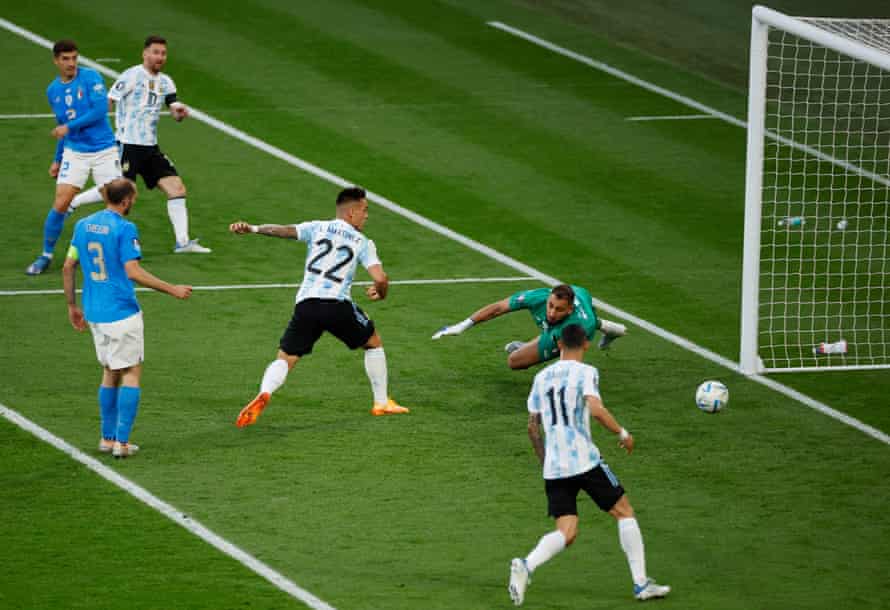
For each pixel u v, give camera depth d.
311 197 68.00
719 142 78.25
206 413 45.09
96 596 32.97
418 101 81.69
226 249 61.94
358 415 45.38
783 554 36.31
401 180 70.62
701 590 34.12
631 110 82.50
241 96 80.88
